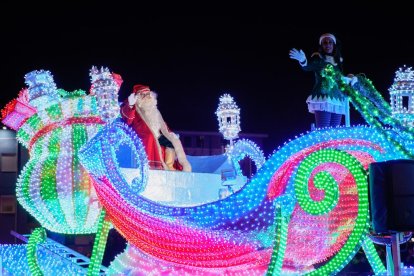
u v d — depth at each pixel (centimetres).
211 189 1452
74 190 1308
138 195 1152
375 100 1197
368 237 1163
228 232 1059
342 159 924
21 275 1447
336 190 938
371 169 844
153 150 1453
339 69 1375
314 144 996
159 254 1175
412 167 816
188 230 1098
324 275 976
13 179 4231
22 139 1426
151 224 1137
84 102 1325
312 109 1339
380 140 1019
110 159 1184
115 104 1205
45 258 1392
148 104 1482
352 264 1981
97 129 1332
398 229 805
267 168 998
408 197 808
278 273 954
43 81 1338
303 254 1110
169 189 1352
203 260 1127
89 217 1329
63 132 1331
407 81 1185
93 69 1216
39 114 1346
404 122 1179
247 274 1159
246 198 1019
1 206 4216
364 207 923
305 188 934
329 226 1055
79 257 1480
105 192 1205
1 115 1452
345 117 1357
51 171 1315
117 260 1353
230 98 1598
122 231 1212
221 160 1595
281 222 962
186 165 1521
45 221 1357
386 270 1275
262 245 1076
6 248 1453
